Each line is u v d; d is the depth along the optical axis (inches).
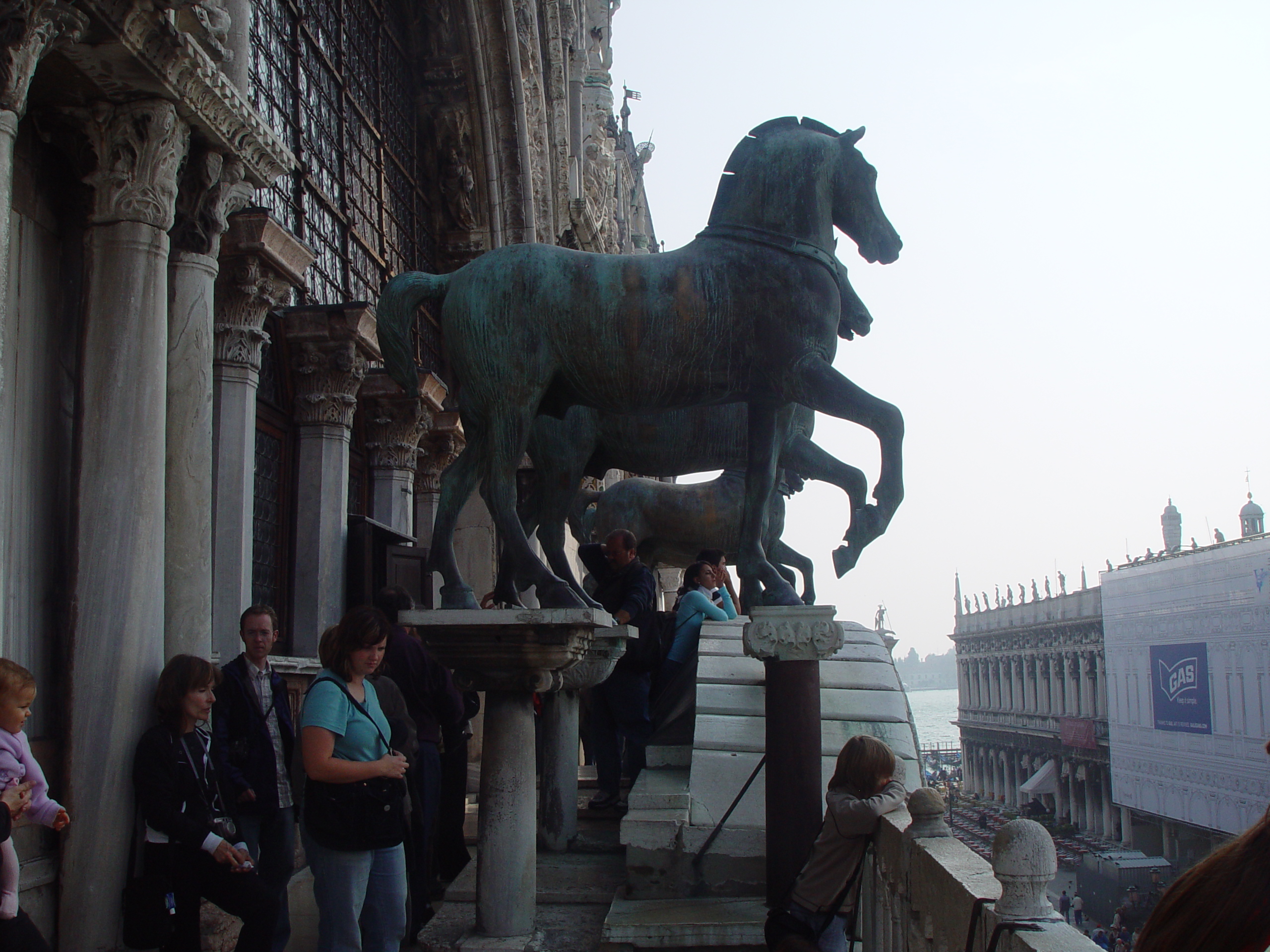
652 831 200.8
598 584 271.7
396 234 441.7
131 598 170.2
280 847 191.0
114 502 171.3
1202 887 64.4
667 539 379.2
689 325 169.6
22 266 172.6
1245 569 1379.2
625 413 180.2
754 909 187.3
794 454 222.5
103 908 163.2
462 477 178.9
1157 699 1622.8
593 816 274.4
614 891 208.4
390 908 158.7
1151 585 1649.9
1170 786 1584.6
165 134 179.8
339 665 153.3
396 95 454.6
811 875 162.6
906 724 224.8
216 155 197.6
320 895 149.2
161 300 181.6
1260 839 64.2
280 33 325.1
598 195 655.8
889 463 167.9
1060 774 2790.4
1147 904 1302.9
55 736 173.9
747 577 187.6
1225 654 1427.2
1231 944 62.9
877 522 168.6
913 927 128.5
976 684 3590.1
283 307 284.7
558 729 246.1
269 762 189.2
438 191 488.4
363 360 326.0
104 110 177.0
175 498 191.9
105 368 174.7
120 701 167.2
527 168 495.5
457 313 174.1
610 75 675.4
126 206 178.5
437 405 400.2
